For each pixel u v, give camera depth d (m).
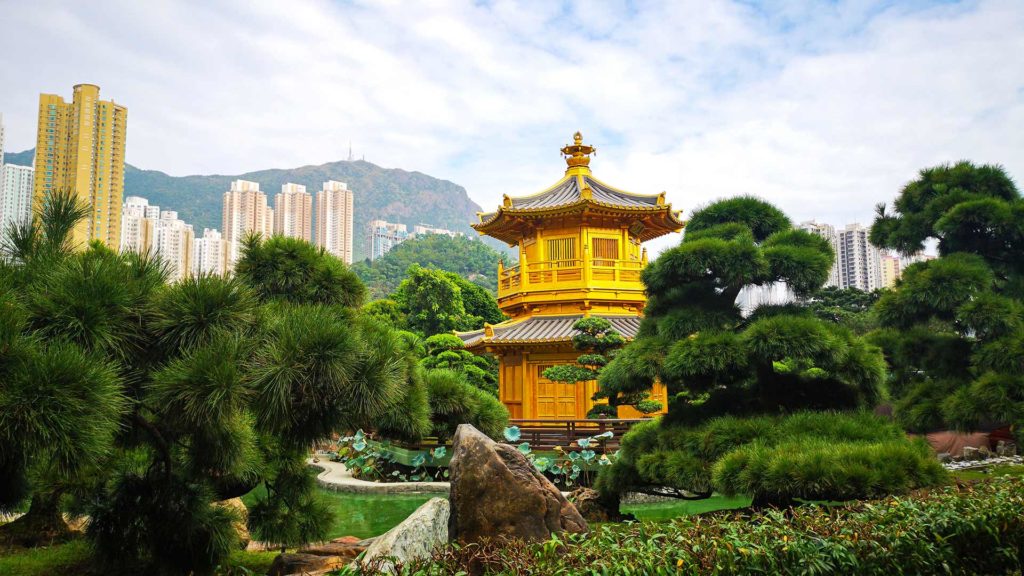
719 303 13.70
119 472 9.34
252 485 10.36
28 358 5.23
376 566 6.22
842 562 6.82
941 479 9.83
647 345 13.12
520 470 8.31
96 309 6.05
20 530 11.76
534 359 28.34
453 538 8.05
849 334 12.58
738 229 13.91
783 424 11.68
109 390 5.51
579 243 29.55
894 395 17.94
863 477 9.45
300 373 6.68
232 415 6.66
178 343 6.74
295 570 9.52
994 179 17.77
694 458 11.81
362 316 9.56
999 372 13.80
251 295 7.75
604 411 23.33
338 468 26.78
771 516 7.75
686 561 6.18
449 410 12.30
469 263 150.38
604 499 15.26
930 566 7.42
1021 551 8.34
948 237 17.17
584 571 5.69
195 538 8.91
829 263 12.83
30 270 6.57
